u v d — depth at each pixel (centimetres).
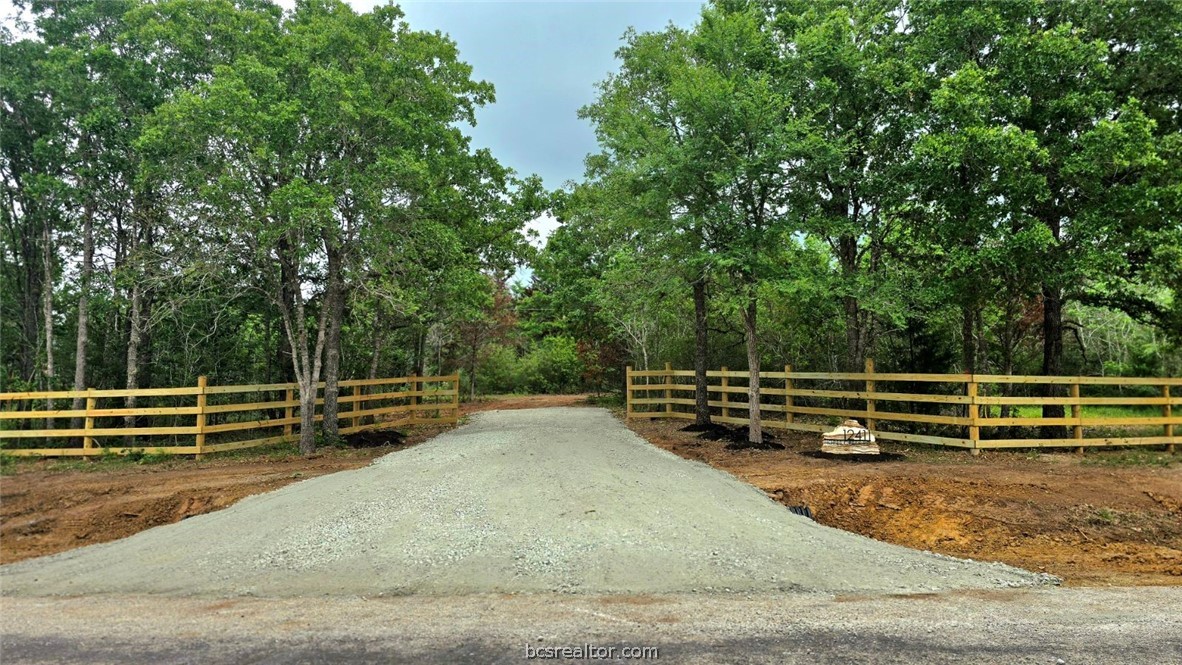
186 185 1217
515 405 2495
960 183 1160
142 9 1407
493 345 3288
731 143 1157
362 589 534
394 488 873
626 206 1289
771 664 369
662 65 1318
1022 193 1045
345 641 414
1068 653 387
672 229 1185
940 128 1180
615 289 1444
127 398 1446
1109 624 442
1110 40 1170
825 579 548
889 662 372
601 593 512
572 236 2288
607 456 1113
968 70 1060
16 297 1873
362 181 1198
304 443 1256
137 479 1006
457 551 614
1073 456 1102
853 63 1211
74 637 440
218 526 730
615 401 2392
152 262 1252
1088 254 1023
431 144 1436
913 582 546
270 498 853
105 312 1652
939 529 773
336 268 1370
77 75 1420
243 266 1295
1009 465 1018
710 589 521
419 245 1374
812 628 430
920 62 1244
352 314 1822
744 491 868
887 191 1234
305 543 655
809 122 1179
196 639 427
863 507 841
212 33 1414
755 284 1164
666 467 1021
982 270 1124
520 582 538
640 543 629
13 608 519
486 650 394
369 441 1372
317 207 1088
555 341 3134
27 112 1552
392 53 1420
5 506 879
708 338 1934
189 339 1703
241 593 535
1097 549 704
